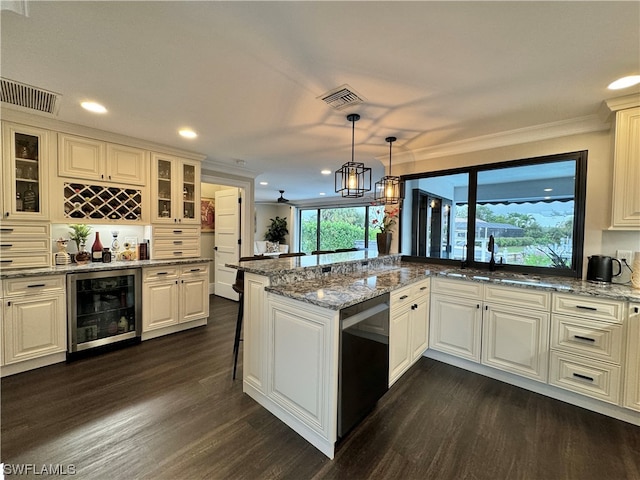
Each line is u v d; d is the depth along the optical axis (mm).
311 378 1788
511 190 3035
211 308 4824
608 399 2080
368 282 2365
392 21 1390
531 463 1655
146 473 1539
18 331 2486
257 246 9398
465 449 1755
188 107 2406
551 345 2309
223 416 2023
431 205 3635
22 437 1770
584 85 1989
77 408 2066
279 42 1566
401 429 1930
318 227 9977
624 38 1486
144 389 2334
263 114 2537
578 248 2637
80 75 1918
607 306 2080
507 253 3061
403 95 2154
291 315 1925
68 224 3070
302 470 1584
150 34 1507
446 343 2883
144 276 3287
